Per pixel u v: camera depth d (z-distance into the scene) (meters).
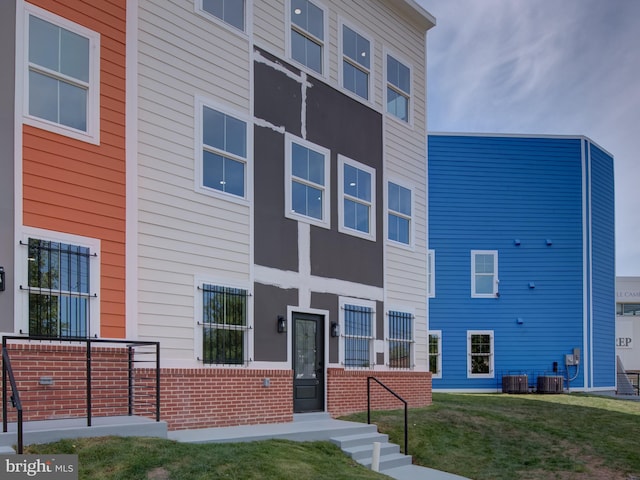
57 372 7.42
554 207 21.64
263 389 9.96
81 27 8.20
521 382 19.89
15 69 7.45
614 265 23.81
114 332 8.07
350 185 12.58
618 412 14.52
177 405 8.66
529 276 21.25
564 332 21.20
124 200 8.42
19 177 7.34
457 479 8.62
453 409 13.23
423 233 14.73
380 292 13.06
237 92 10.27
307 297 11.16
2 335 6.95
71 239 7.77
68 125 7.97
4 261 7.09
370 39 13.62
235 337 9.73
